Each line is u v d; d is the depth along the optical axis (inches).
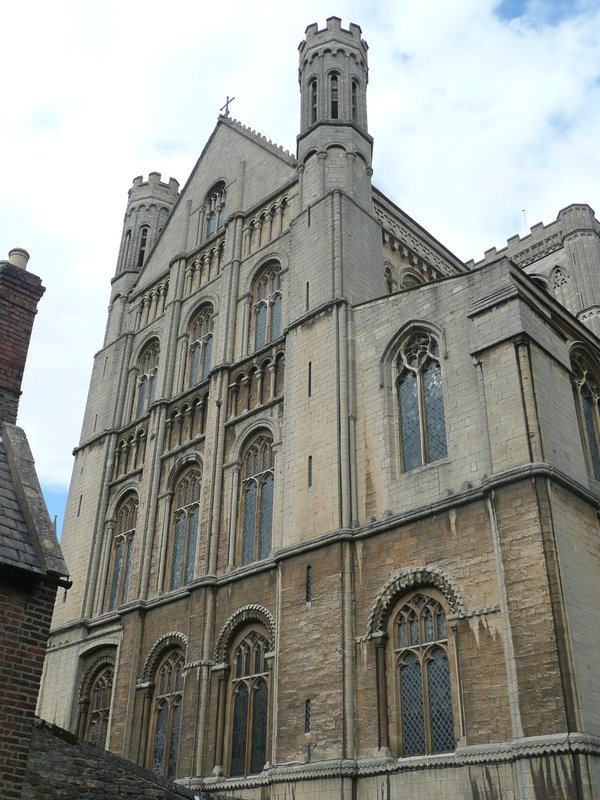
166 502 1590.8
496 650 936.3
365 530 1151.0
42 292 909.8
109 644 1521.9
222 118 2004.2
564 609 888.9
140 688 1408.7
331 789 1010.1
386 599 1082.7
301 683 1117.1
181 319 1819.6
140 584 1529.3
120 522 1726.1
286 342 1439.5
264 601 1262.3
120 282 2107.5
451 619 999.6
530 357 1057.5
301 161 1636.3
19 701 625.9
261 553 1344.7
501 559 960.3
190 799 839.1
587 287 2107.5
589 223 2203.5
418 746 989.2
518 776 842.8
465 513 1045.8
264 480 1406.3
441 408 1182.3
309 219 1533.0
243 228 1754.4
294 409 1357.0
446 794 916.0
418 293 1273.4
